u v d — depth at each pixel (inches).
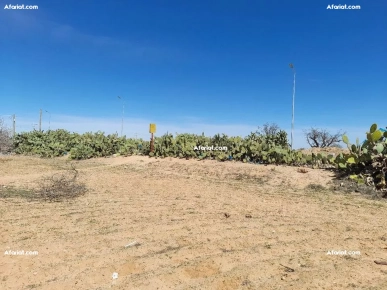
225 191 314.5
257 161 450.3
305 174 358.9
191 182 362.9
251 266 141.6
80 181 364.5
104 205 255.6
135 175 414.9
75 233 186.5
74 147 725.9
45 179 361.1
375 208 248.1
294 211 239.3
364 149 328.2
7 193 293.0
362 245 169.0
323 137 994.7
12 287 124.7
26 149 811.4
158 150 565.6
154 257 152.3
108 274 135.6
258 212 236.1
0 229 192.2
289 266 142.3
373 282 127.9
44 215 224.2
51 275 134.6
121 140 681.6
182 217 221.3
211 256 152.7
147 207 250.1
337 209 245.1
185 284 127.1
